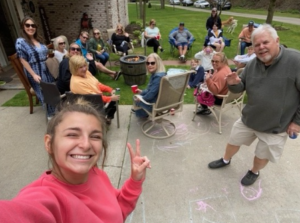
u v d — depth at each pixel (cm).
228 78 196
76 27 897
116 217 91
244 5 3075
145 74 512
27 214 48
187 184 232
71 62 279
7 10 653
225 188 226
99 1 848
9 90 488
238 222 192
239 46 706
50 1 850
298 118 180
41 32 858
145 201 212
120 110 392
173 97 300
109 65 667
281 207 204
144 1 1098
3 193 222
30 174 248
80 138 72
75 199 71
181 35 721
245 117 206
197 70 479
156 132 326
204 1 3331
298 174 242
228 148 237
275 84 173
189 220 194
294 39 991
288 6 2494
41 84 298
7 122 356
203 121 355
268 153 203
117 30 680
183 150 286
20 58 318
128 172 250
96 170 98
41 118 367
